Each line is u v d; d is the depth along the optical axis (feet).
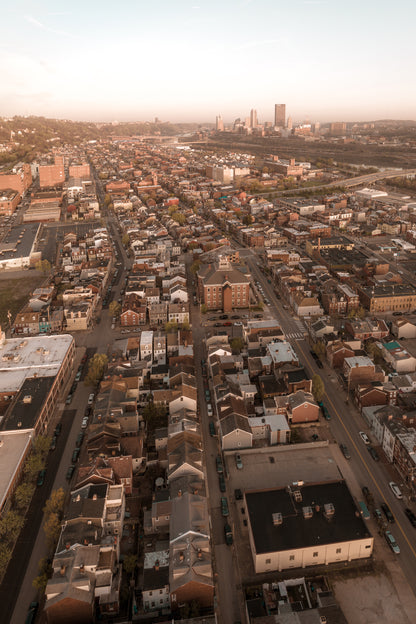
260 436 497.46
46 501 400.67
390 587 338.13
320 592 324.60
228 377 573.33
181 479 407.44
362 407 530.27
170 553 336.29
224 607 328.29
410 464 421.18
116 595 326.44
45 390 540.93
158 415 527.40
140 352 651.25
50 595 311.27
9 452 451.53
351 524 363.15
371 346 642.22
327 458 468.75
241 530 390.63
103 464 424.05
